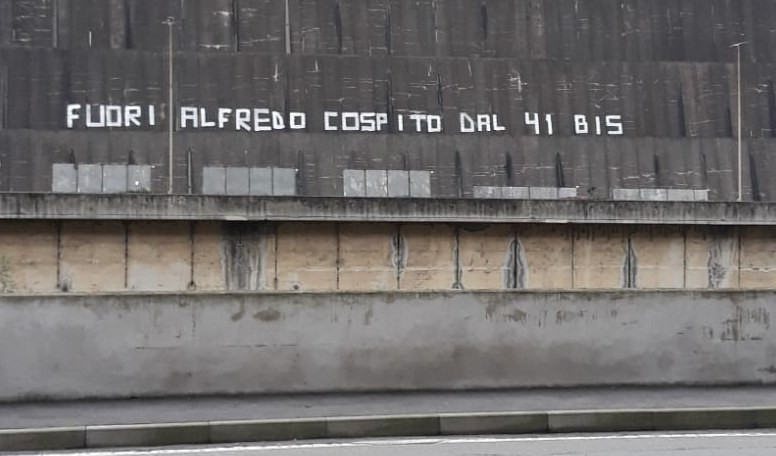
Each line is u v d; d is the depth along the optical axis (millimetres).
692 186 46375
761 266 31516
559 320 13188
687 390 12992
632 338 13336
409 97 45906
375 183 43281
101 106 43312
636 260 31125
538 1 48906
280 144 43500
